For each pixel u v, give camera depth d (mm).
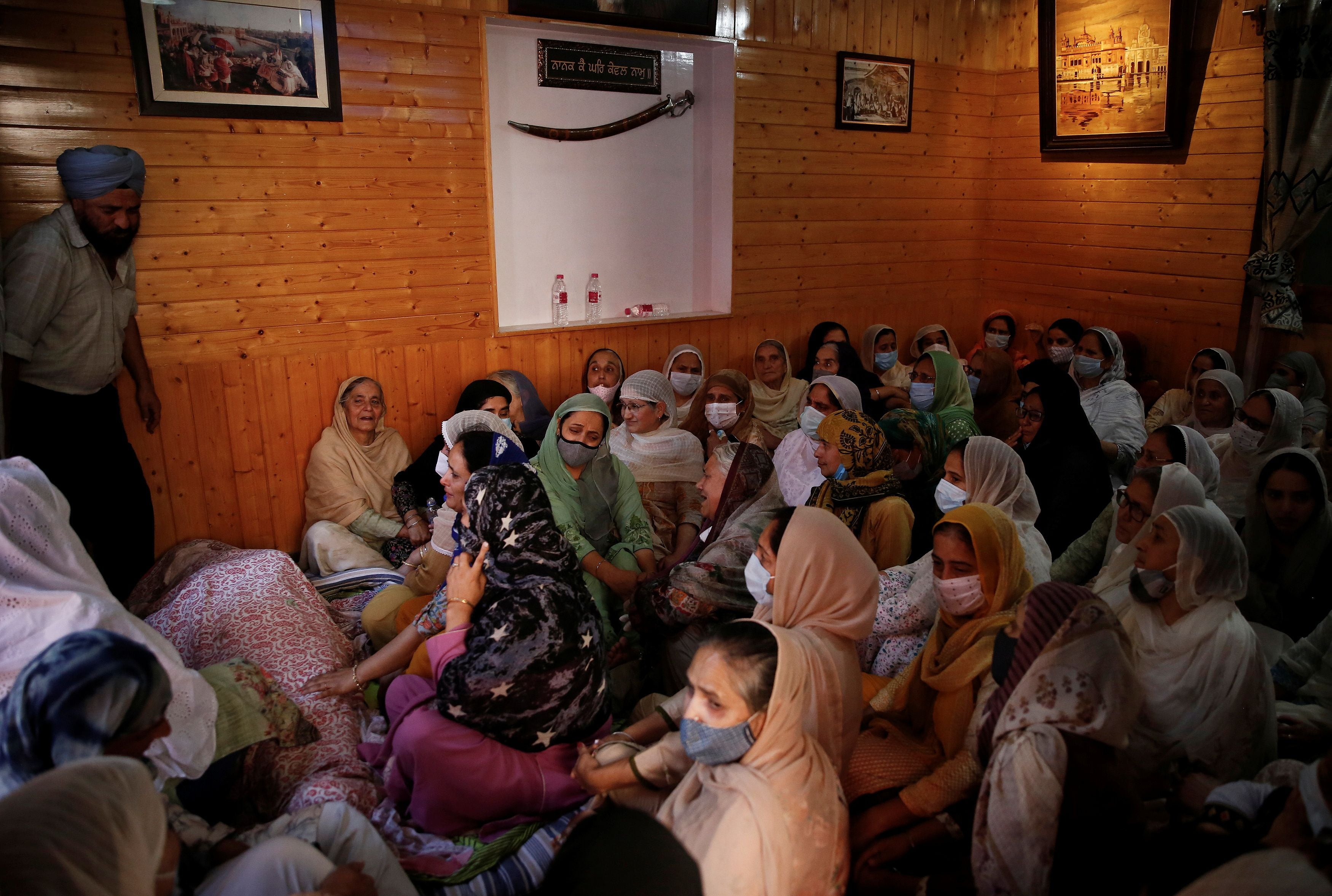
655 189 5297
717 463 3178
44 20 3371
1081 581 3090
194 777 2002
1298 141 4738
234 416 4004
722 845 1573
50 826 1082
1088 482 3461
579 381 5047
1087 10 5566
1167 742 2113
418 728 2150
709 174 5465
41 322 3229
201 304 3861
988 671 1979
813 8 5402
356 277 4199
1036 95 6129
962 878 1859
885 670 2486
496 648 2111
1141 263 5703
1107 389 4957
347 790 2268
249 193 3875
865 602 1877
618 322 5109
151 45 3562
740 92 5246
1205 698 2084
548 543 2256
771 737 1660
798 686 1687
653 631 2803
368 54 4035
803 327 5926
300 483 4195
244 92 3779
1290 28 4664
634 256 5309
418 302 4398
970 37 6148
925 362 4730
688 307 5598
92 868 1097
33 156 3426
